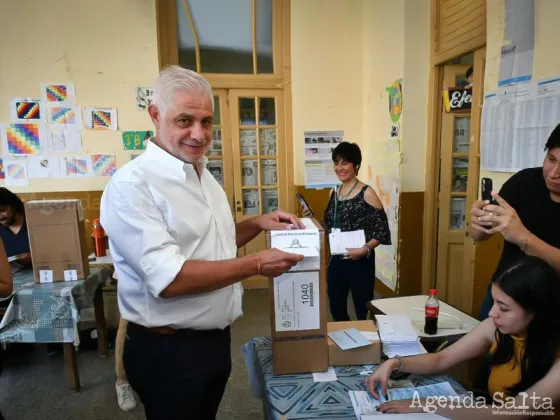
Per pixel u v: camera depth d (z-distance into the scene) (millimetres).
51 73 3326
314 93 3928
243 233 1396
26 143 3363
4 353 2688
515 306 978
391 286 3426
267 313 3398
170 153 1104
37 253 2105
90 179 3475
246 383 2299
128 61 3422
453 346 1187
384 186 3479
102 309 2611
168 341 1102
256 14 3801
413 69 3037
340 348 1193
